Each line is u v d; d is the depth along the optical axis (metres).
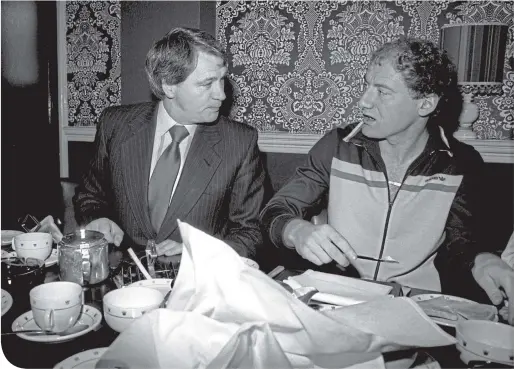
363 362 0.64
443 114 2.26
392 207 1.47
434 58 1.30
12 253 1.15
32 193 2.71
